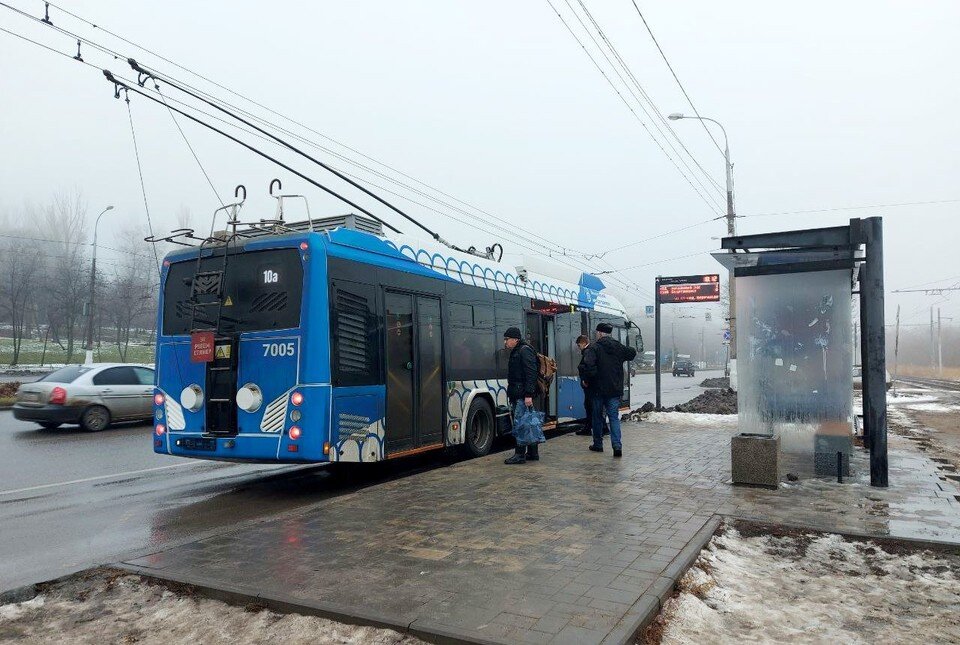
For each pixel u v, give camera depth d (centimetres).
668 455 1009
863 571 504
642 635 386
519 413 943
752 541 575
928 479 821
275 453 780
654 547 532
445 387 1013
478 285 1130
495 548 534
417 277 968
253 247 822
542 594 432
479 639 365
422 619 393
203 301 842
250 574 476
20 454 1194
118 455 1192
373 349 860
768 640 387
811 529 590
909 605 439
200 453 830
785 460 946
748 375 872
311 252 791
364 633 388
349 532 584
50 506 800
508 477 834
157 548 553
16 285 4384
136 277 5450
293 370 778
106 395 1529
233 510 779
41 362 4531
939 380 5944
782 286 862
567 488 765
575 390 1470
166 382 866
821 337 845
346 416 802
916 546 551
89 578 485
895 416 1919
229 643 386
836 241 794
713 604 440
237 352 810
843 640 387
